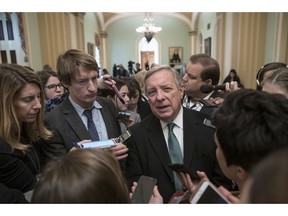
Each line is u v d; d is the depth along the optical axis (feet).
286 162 1.11
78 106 4.30
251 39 18.89
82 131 4.14
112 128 4.52
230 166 2.17
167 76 3.58
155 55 46.26
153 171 3.61
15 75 3.36
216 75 5.74
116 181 1.96
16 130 3.42
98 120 4.47
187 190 2.83
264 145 1.87
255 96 2.15
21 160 3.45
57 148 4.00
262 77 5.10
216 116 2.26
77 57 3.93
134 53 45.65
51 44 17.40
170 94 3.54
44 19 17.03
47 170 1.94
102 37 43.45
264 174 1.13
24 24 15.67
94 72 4.04
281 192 1.04
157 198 2.70
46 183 1.83
